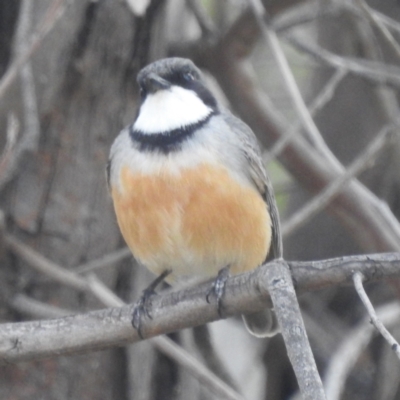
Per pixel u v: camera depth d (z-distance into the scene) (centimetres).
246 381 1338
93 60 1148
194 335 1229
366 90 1295
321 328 1289
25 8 1055
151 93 978
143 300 838
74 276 1065
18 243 1069
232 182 930
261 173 983
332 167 1134
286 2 1230
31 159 1126
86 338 812
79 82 1142
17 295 1104
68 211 1134
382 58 1322
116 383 1134
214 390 1091
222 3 1378
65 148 1139
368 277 732
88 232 1142
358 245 1270
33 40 1011
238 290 786
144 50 1179
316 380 649
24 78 1050
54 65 1122
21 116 1075
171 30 1309
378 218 1171
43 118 1127
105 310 821
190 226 930
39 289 1116
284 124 1246
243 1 1288
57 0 993
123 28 1163
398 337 1232
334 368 1083
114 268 1164
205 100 998
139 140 953
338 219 1194
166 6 1191
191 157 927
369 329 1136
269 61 1570
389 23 1175
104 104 1158
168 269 998
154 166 927
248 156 960
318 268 737
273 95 1544
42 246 1122
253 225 952
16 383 1087
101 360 1124
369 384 1261
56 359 1103
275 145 1159
